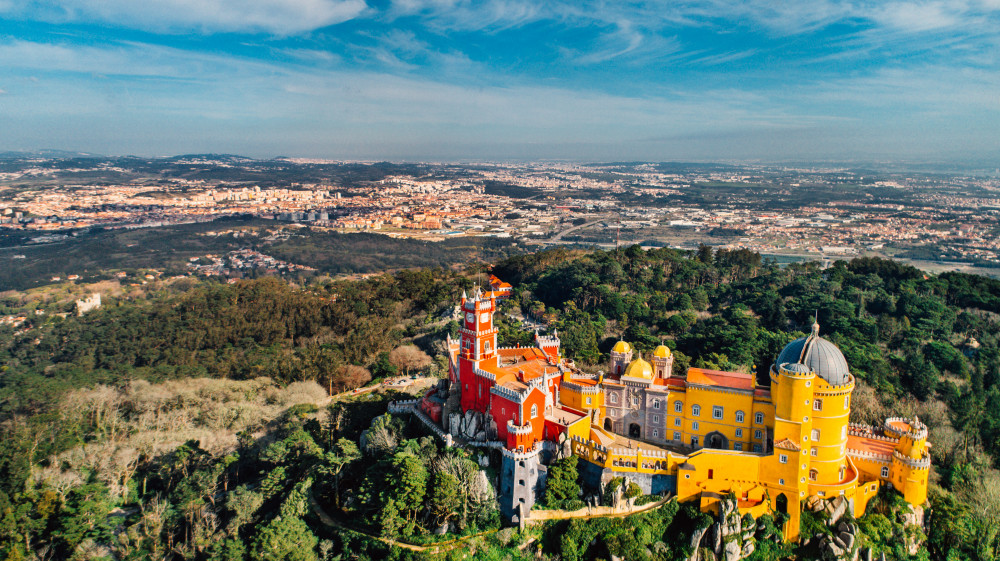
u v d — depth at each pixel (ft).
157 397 639.35
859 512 405.18
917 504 404.98
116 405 630.33
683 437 450.30
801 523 395.75
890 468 412.77
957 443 516.73
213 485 472.85
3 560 402.93
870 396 569.23
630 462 416.67
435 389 536.01
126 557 423.23
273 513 451.12
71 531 426.10
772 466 399.44
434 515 421.18
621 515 408.46
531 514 417.28
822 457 397.60
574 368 536.83
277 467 475.72
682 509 406.62
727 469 403.95
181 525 451.94
